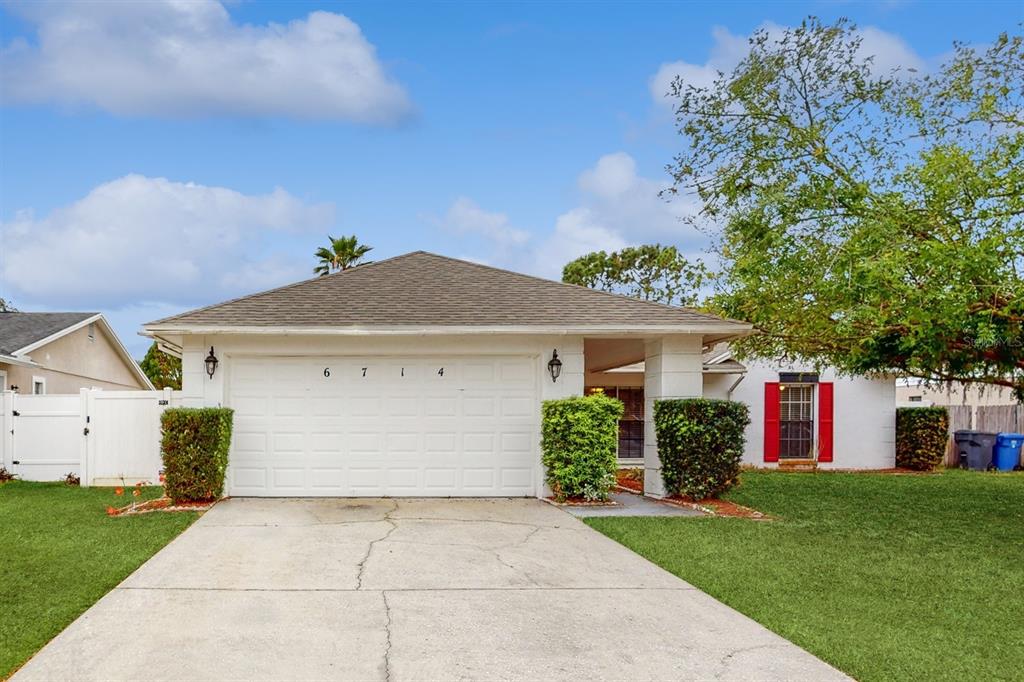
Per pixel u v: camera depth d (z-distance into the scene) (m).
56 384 18.86
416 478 10.95
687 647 4.74
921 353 10.10
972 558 7.45
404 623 5.15
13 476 14.20
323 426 10.88
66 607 5.37
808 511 10.46
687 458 10.80
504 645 4.75
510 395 11.11
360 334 10.41
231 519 8.94
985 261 8.19
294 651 4.58
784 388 18.41
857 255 9.16
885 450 18.33
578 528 8.66
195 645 4.66
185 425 10.06
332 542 7.68
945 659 4.55
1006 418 20.70
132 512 9.45
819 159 10.67
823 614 5.46
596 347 12.69
